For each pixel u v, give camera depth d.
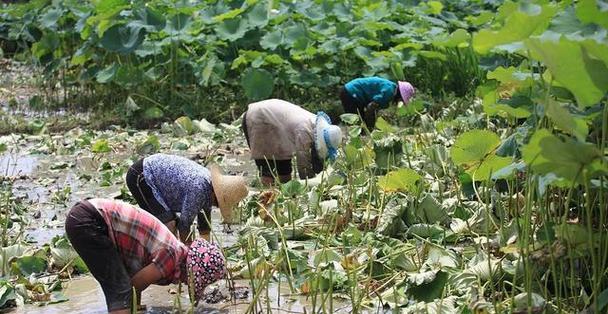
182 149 16.14
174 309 8.00
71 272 9.81
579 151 6.04
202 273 8.30
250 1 19.98
